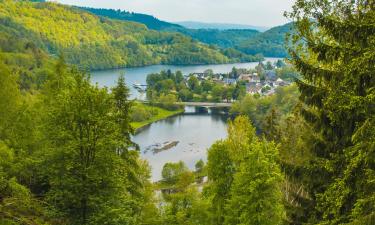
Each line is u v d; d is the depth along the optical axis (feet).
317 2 53.52
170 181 309.63
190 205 142.00
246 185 99.71
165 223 128.67
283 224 63.62
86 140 86.07
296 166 56.90
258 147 100.78
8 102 129.80
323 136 54.70
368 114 40.22
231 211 109.29
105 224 84.79
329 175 52.75
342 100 44.68
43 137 95.61
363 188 41.24
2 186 52.95
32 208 55.98
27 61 596.70
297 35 55.52
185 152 401.29
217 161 133.08
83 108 88.79
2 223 47.42
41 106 136.77
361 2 49.34
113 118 93.97
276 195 95.96
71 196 83.20
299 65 53.26
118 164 92.22
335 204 44.65
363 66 40.75
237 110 604.08
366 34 43.01
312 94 53.16
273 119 144.05
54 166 86.33
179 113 633.61
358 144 39.06
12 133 117.08
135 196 119.44
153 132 490.49
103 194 88.02
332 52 47.98
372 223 37.09
